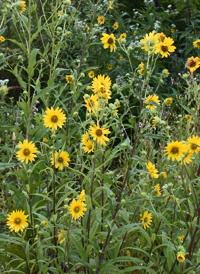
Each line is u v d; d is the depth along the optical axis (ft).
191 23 22.24
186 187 8.32
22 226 7.63
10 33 20.25
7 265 8.25
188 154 8.29
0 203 9.60
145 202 8.91
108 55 20.56
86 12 21.56
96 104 8.39
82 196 7.50
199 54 20.74
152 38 8.66
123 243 8.72
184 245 8.57
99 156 9.50
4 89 9.16
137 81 18.10
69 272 7.77
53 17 11.87
